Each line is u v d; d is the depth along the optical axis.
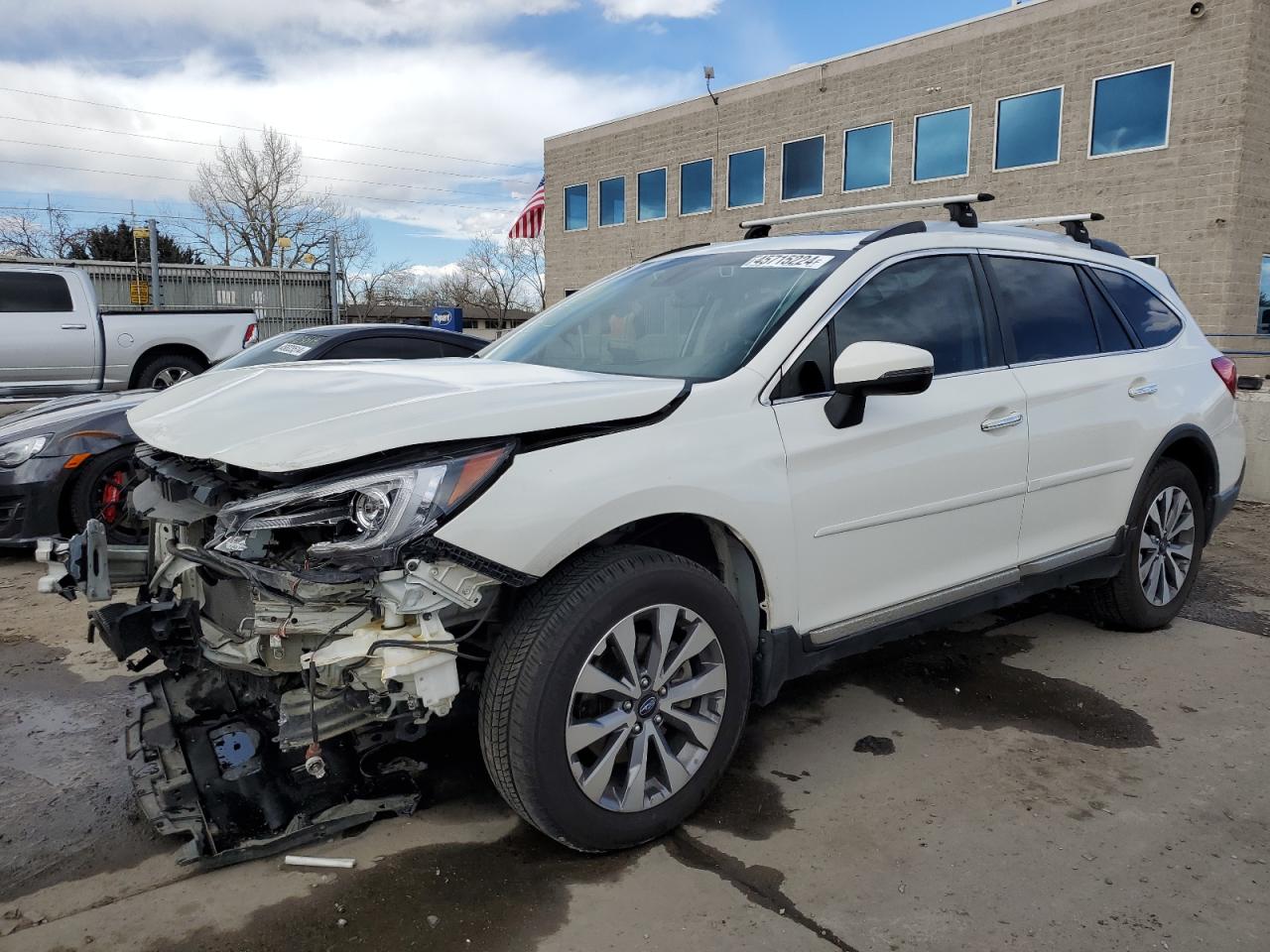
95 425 5.63
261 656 2.46
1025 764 3.15
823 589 2.97
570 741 2.41
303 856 2.58
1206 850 2.63
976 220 3.90
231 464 2.37
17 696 3.70
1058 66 19.66
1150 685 3.82
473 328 48.12
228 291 22.52
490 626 2.58
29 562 5.74
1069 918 2.33
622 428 2.55
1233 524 6.79
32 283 10.82
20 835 2.71
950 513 3.31
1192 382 4.42
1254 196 17.92
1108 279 4.25
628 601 2.47
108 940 2.24
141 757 2.79
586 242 31.45
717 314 3.20
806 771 3.09
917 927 2.29
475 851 2.61
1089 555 3.94
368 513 2.21
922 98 21.95
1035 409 3.60
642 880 2.49
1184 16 17.84
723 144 26.56
